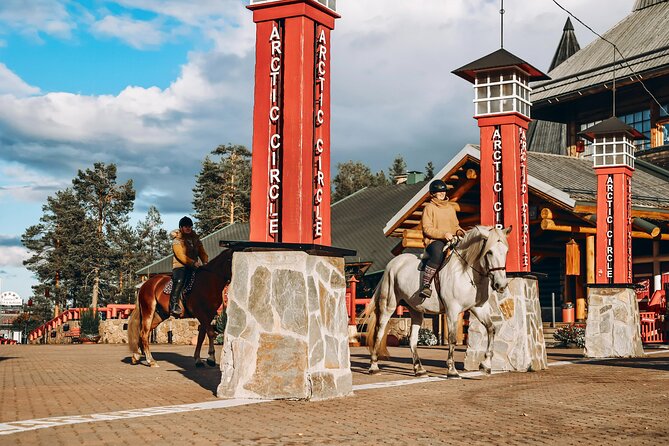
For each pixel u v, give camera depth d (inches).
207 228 3085.6
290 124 394.6
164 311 608.1
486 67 604.7
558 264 1159.0
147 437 270.4
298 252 387.5
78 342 1355.8
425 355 781.3
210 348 604.4
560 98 1385.3
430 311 535.8
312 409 348.5
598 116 1382.9
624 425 307.6
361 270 1412.4
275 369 384.2
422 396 404.8
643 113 1304.1
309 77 398.6
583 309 1048.2
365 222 1631.4
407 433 283.6
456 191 975.6
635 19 1515.7
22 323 3174.2
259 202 402.9
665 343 1019.9
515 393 420.8
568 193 894.4
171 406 357.1
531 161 1072.2
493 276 493.4
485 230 503.8
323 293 397.7
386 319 553.3
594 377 522.3
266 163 403.5
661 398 398.3
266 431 285.1
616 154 792.9
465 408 355.9
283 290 388.2
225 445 255.8
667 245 1078.4
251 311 392.5
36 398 390.6
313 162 402.0
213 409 346.6
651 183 1136.2
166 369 583.8
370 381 492.4
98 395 403.5
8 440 263.4
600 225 795.4
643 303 1051.9
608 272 786.2
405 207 1013.2
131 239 3540.8
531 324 594.2
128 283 3474.4
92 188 3403.1
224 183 3161.9
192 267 593.9
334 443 261.6
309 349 382.0
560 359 730.8
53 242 3255.4
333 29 421.1
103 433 278.4
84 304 3075.8
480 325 597.3
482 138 618.5
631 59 1294.3
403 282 540.7
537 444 264.8
